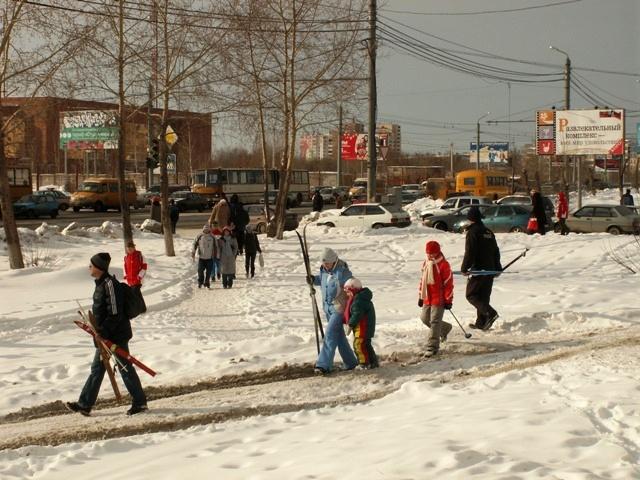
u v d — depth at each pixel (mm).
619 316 14469
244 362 12180
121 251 31828
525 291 18812
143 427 9383
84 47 24312
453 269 24938
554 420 7305
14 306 18781
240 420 9484
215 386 11148
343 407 9656
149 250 32188
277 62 34938
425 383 10117
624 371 9797
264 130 37344
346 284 11469
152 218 42062
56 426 9547
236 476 6645
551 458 6133
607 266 24391
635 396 8133
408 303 18391
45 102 24344
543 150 51875
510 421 7352
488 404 8422
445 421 7734
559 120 50969
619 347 11891
